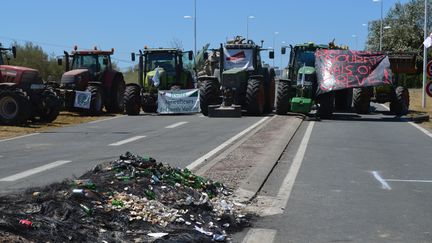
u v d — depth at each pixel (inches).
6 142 589.0
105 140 603.5
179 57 1039.0
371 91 974.4
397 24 2576.3
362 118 898.1
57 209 225.0
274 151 497.4
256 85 910.4
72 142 587.2
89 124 801.6
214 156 478.9
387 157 482.6
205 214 265.3
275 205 306.7
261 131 666.8
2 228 193.3
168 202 267.3
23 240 190.4
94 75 1011.3
